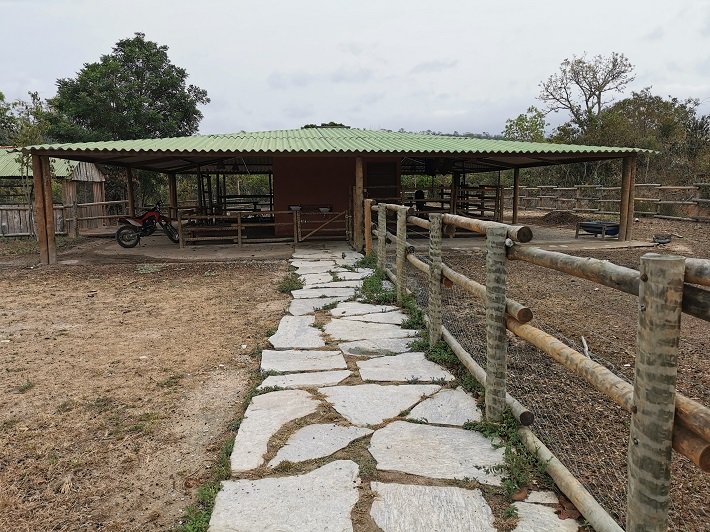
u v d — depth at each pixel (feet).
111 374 12.30
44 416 10.07
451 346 13.01
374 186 43.96
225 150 30.99
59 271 27.96
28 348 14.35
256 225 37.35
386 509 6.86
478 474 7.66
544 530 6.37
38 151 29.37
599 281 5.75
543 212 67.00
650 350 4.58
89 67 69.31
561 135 89.20
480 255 31.76
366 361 12.82
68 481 7.84
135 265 29.48
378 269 24.03
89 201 58.85
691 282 4.34
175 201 51.93
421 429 9.14
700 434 4.25
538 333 7.84
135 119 69.15
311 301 19.63
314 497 7.15
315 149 32.50
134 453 8.66
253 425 9.36
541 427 9.14
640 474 4.79
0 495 7.49
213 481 7.70
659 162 72.64
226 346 14.43
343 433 9.04
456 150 33.68
